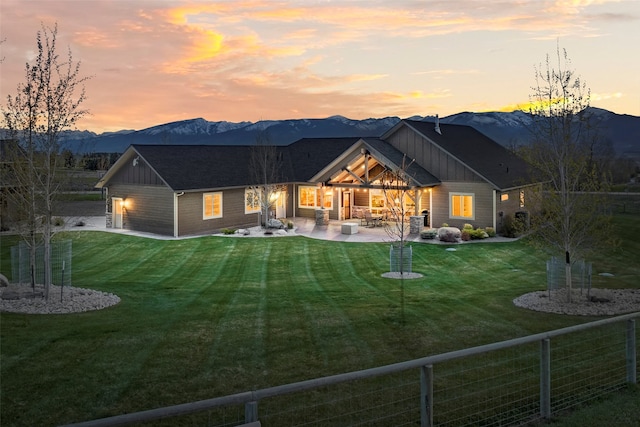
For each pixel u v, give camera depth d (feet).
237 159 114.93
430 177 100.78
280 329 35.99
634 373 24.88
